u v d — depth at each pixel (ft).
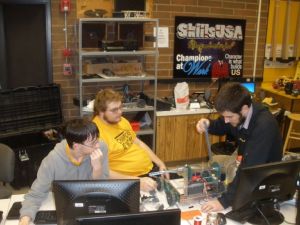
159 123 12.94
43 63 12.71
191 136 13.46
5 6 11.94
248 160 6.25
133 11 11.93
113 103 8.03
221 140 13.64
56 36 12.55
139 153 8.75
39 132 12.21
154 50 12.85
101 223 3.99
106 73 12.25
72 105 13.23
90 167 6.55
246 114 6.47
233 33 14.79
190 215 6.23
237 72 15.28
